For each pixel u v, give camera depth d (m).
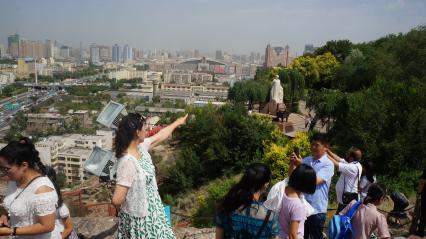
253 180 3.16
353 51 40.38
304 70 43.12
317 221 4.87
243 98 34.75
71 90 163.38
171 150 24.50
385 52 30.94
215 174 20.95
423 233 6.41
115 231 5.78
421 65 25.20
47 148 66.25
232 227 3.17
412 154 14.09
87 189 17.77
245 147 20.33
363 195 6.20
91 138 80.81
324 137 4.91
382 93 16.67
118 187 3.12
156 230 3.30
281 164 14.85
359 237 4.50
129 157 3.18
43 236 3.32
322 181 4.75
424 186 6.35
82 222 6.07
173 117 25.20
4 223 3.35
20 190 3.18
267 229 3.12
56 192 3.32
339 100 19.94
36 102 138.25
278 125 23.66
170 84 148.12
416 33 26.70
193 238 6.47
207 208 15.30
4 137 90.44
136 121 3.27
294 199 3.74
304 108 35.91
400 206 8.30
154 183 3.40
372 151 14.46
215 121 21.66
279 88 28.83
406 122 14.69
